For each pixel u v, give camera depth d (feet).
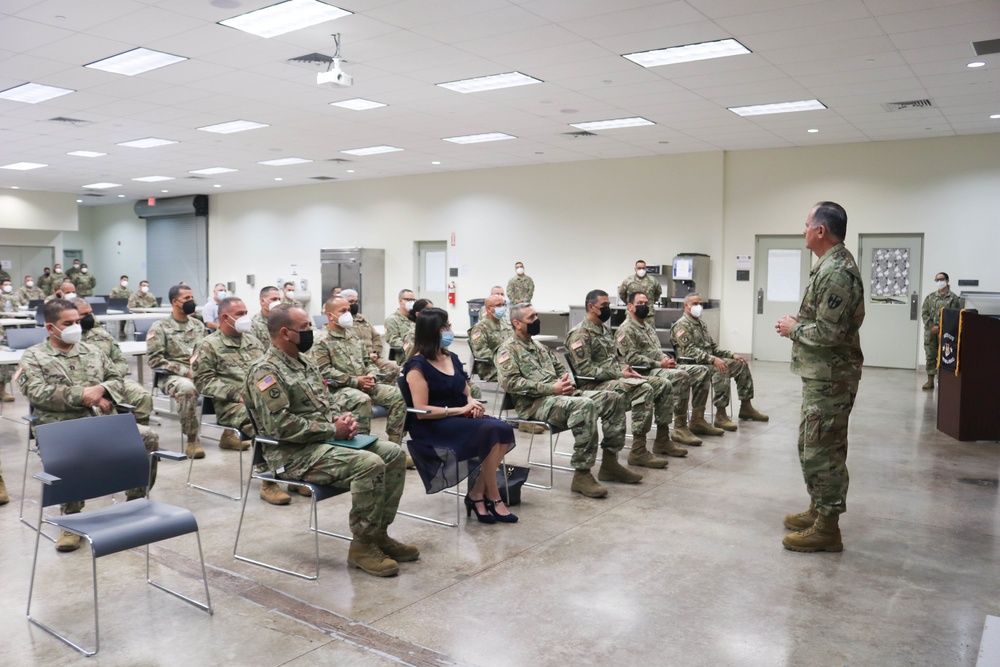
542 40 21.81
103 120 33.78
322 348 18.74
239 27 20.89
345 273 54.03
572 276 45.96
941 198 36.11
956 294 33.76
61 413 14.15
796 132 35.24
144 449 11.29
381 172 50.98
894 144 36.94
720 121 33.01
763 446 20.83
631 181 43.60
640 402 18.44
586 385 19.03
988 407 21.36
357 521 11.73
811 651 9.27
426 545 12.99
